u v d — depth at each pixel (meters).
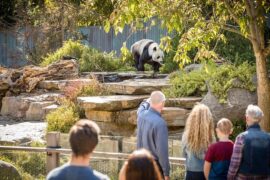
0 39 41.34
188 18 14.58
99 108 17.91
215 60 22.39
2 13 43.28
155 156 8.64
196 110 8.30
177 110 17.33
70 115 18.77
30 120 21.94
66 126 18.38
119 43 35.12
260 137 7.66
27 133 18.33
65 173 5.45
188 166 8.39
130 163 5.29
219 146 7.91
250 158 7.59
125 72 25.89
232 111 16.89
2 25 41.12
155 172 5.27
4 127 19.64
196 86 18.50
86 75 26.31
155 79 22.44
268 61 19.55
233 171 7.67
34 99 22.55
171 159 10.34
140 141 8.84
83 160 5.51
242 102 16.95
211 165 7.95
